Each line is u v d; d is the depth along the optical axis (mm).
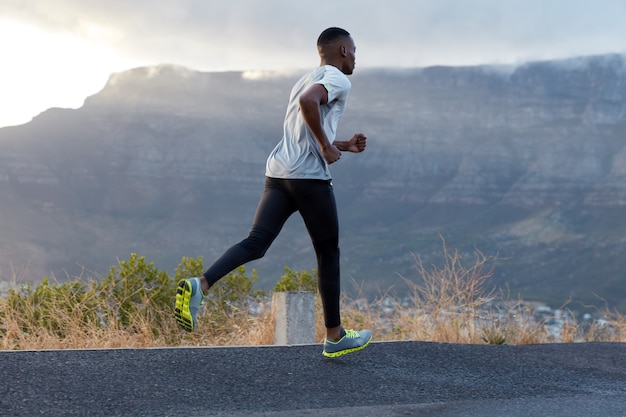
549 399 4422
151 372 4734
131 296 8250
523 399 4418
